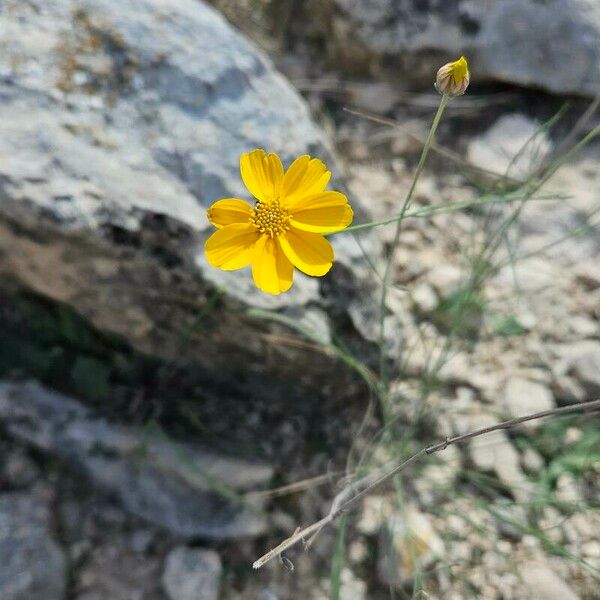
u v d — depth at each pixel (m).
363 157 0.32
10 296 0.26
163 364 0.26
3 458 0.26
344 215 0.19
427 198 0.31
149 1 0.25
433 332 0.28
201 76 0.25
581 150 0.30
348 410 0.27
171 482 0.26
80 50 0.24
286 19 0.34
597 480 0.25
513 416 0.26
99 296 0.24
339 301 0.25
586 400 0.26
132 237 0.22
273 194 0.19
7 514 0.25
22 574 0.24
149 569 0.25
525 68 0.31
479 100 0.32
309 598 0.24
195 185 0.24
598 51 0.30
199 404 0.27
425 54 0.31
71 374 0.27
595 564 0.24
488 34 0.31
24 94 0.23
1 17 0.24
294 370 0.25
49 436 0.26
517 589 0.24
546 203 0.30
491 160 0.30
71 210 0.22
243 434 0.26
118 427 0.26
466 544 0.24
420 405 0.26
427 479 0.26
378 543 0.25
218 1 0.34
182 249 0.23
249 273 0.24
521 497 0.25
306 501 0.26
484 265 0.26
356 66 0.33
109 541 0.25
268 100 0.26
